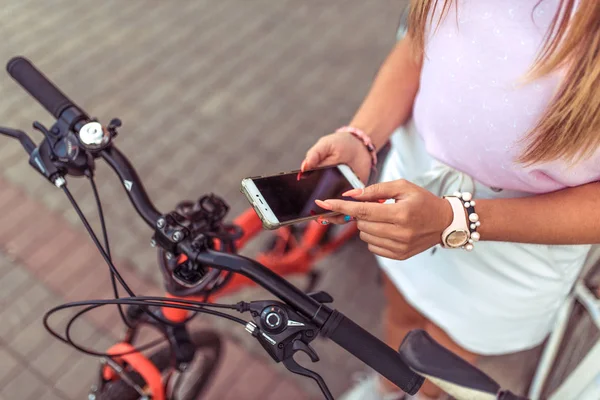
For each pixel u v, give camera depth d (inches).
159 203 112.0
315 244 83.5
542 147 41.9
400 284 69.1
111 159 50.7
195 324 94.9
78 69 133.0
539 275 55.8
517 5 42.4
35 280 100.2
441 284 63.1
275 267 81.5
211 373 72.0
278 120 127.3
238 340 94.7
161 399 57.1
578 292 60.9
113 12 147.3
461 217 43.1
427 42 49.1
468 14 44.8
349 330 40.7
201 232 48.1
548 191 47.4
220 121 126.0
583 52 37.6
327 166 48.3
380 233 40.9
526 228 44.8
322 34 147.7
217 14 150.1
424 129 53.8
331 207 39.4
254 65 138.2
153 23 145.7
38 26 141.2
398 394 83.6
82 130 49.1
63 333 94.0
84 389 89.4
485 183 51.4
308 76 136.9
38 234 105.6
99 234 106.0
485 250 55.9
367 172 54.4
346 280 104.0
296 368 39.4
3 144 117.7
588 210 44.9
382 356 40.6
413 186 41.3
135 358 56.7
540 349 71.3
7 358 91.4
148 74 133.6
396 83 58.2
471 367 42.9
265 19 150.0
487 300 59.7
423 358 42.6
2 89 126.7
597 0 35.5
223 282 50.6
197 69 135.8
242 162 119.3
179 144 121.2
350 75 138.2
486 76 44.9
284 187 44.9
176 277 47.3
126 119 124.4
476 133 47.6
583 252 56.3
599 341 51.8
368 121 56.5
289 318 40.3
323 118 128.6
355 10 155.6
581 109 38.5
